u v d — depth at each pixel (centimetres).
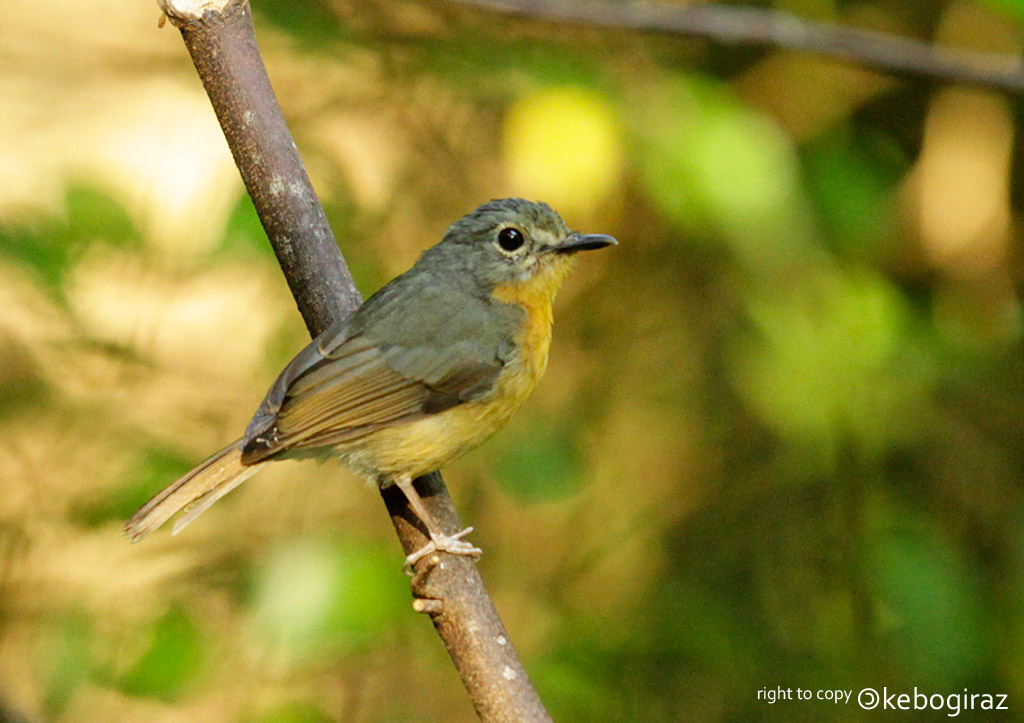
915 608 1068
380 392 841
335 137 1175
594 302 1194
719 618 1109
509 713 705
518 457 1084
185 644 966
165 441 1042
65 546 1091
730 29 1058
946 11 1182
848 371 1076
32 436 1088
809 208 1112
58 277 975
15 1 1415
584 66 1088
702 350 1179
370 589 947
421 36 1148
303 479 1125
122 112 1371
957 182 1160
